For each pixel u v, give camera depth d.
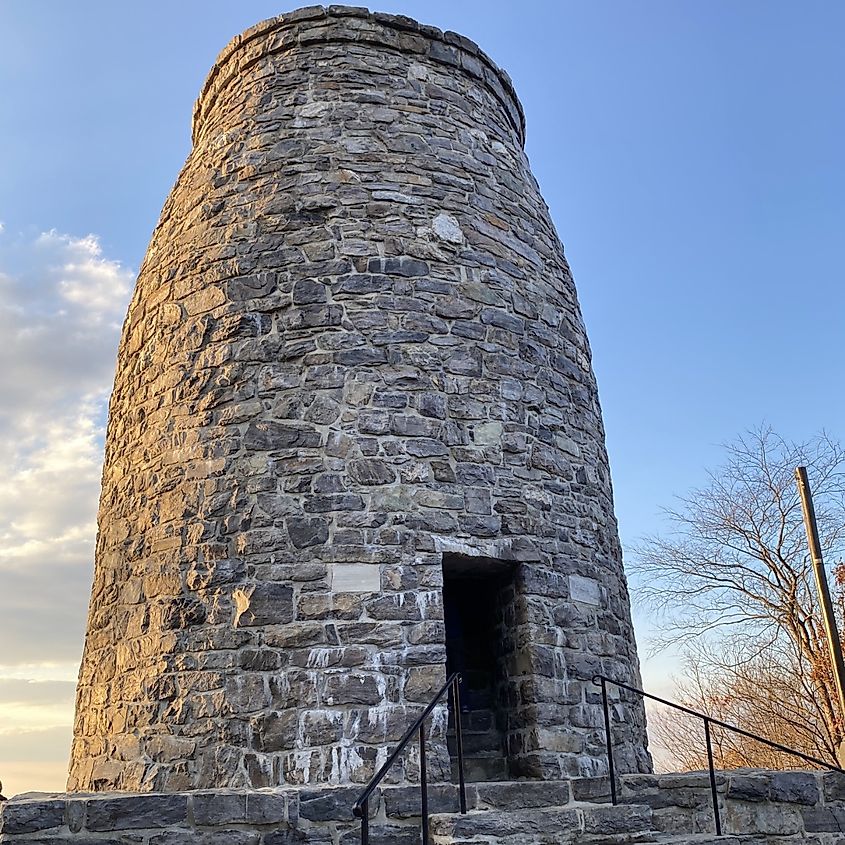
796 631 16.28
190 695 6.50
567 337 8.66
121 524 7.72
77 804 5.06
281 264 7.68
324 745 6.15
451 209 8.16
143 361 8.12
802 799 6.27
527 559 7.27
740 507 17.25
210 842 5.21
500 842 5.27
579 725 7.03
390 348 7.41
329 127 8.28
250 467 7.02
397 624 6.55
